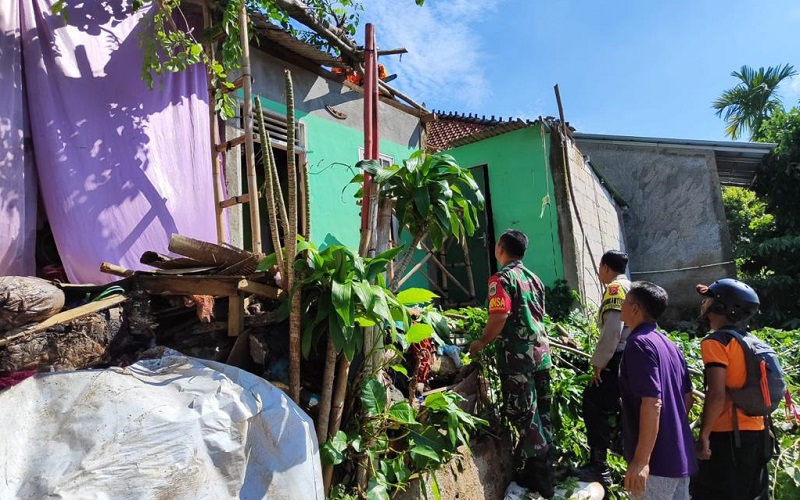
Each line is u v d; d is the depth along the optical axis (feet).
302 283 8.23
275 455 6.90
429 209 9.78
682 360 9.76
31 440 6.01
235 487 6.44
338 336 8.09
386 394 9.20
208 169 13.69
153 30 12.68
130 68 12.36
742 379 9.59
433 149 24.81
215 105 13.85
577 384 13.93
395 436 9.53
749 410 9.48
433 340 11.68
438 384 12.53
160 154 12.66
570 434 13.83
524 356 11.09
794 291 40.16
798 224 42.42
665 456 8.71
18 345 6.76
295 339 8.21
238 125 16.08
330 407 8.61
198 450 6.28
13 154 10.37
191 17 14.01
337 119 20.02
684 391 9.53
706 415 9.71
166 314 9.12
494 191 32.48
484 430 11.64
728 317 10.15
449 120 43.62
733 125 59.67
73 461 5.86
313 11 16.10
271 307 9.75
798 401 16.62
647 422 8.41
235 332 8.62
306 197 8.86
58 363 7.07
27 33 10.91
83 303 8.39
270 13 15.20
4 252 10.07
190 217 13.12
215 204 13.76
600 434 12.51
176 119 13.15
